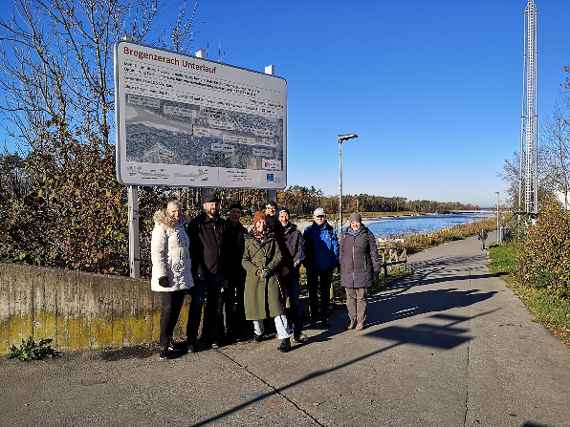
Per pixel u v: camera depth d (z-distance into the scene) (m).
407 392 4.32
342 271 6.79
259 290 5.70
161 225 5.18
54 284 5.33
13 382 4.46
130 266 6.11
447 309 8.34
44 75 9.01
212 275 5.66
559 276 8.81
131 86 6.11
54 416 3.74
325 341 6.09
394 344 5.96
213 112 7.01
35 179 6.75
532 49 24.77
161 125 6.39
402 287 11.42
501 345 5.93
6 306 5.21
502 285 11.46
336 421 3.70
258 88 7.61
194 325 5.54
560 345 5.94
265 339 6.14
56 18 8.93
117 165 5.98
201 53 7.01
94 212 6.63
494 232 47.50
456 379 4.67
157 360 5.17
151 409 3.89
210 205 5.77
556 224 9.16
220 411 3.87
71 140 6.83
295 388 4.39
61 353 5.30
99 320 5.51
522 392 4.34
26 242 6.51
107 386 4.39
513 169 34.44
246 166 7.46
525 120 27.06
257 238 5.77
